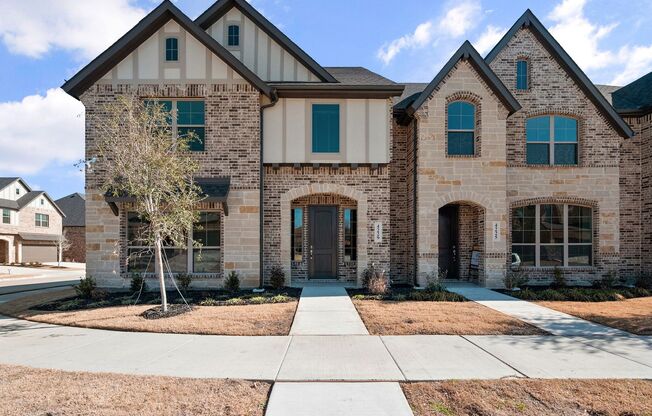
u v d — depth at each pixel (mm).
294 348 5863
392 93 11844
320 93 11812
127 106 8500
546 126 12969
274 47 13227
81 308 8875
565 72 12875
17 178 36312
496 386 4445
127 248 11430
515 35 12938
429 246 11781
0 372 4824
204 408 3904
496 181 11898
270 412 3830
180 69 11430
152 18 11062
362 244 11883
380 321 7473
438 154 11867
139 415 3727
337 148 12000
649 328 7039
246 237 11398
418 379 4672
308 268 12883
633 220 13305
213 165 11422
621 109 13258
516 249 12695
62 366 5090
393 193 13297
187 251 11547
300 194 11953
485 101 11953
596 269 12578
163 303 8125
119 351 5707
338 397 4184
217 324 7172
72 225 43188
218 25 13336
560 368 5055
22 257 35812
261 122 11828
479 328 7004
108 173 9914
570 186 12656
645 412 3854
